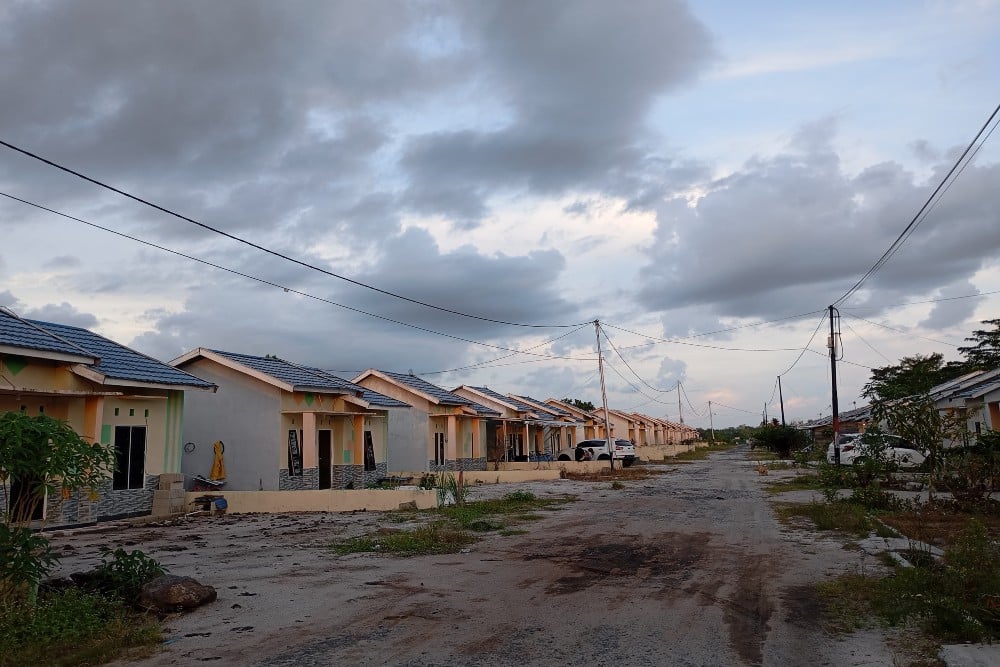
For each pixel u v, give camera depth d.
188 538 14.37
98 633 6.78
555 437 58.94
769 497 22.03
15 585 7.04
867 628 7.05
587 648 6.53
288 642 6.78
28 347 14.55
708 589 9.02
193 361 24.61
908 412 15.89
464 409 36.75
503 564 10.94
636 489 26.17
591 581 9.60
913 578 7.95
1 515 7.44
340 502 19.95
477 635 6.97
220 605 8.28
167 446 19.50
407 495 19.75
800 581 9.45
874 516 15.62
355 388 28.41
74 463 7.09
